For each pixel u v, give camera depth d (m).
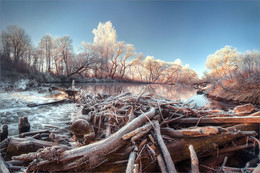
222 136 2.52
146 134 2.43
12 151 2.23
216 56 12.46
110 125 3.11
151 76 26.16
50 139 2.73
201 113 3.76
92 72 28.73
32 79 15.35
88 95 7.39
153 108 3.35
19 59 14.52
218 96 8.81
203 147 2.38
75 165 1.76
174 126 3.31
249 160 2.58
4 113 5.11
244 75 9.16
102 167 1.84
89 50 23.39
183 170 2.30
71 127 3.01
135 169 1.54
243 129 2.91
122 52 24.00
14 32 12.99
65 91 9.78
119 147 2.03
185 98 9.62
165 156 1.90
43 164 1.76
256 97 6.48
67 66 22.48
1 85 11.24
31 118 4.70
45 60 19.41
